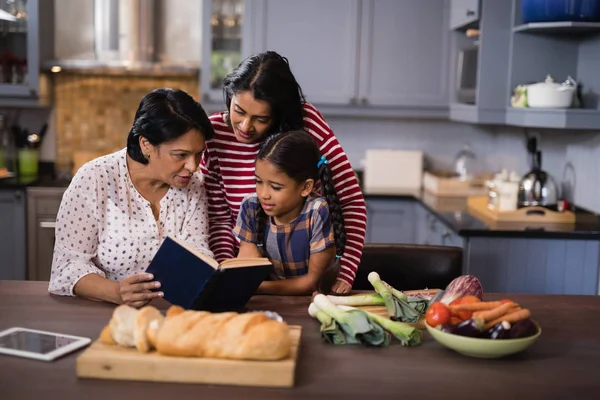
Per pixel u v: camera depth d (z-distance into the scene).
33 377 1.34
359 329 1.52
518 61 3.69
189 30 4.80
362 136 4.98
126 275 1.92
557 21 3.34
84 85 4.89
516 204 3.58
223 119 2.10
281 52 4.51
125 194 1.89
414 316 1.66
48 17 4.64
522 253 3.33
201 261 1.60
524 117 3.46
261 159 1.79
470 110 3.92
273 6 4.47
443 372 1.41
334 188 2.04
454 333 1.48
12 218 4.29
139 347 1.37
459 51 4.53
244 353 1.33
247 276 1.66
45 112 4.88
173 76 4.93
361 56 4.52
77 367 1.34
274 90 1.88
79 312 1.73
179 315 1.39
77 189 1.85
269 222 1.94
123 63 4.51
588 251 3.32
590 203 3.53
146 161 1.85
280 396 1.29
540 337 1.65
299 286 1.89
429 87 4.57
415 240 4.46
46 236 4.30
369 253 2.48
